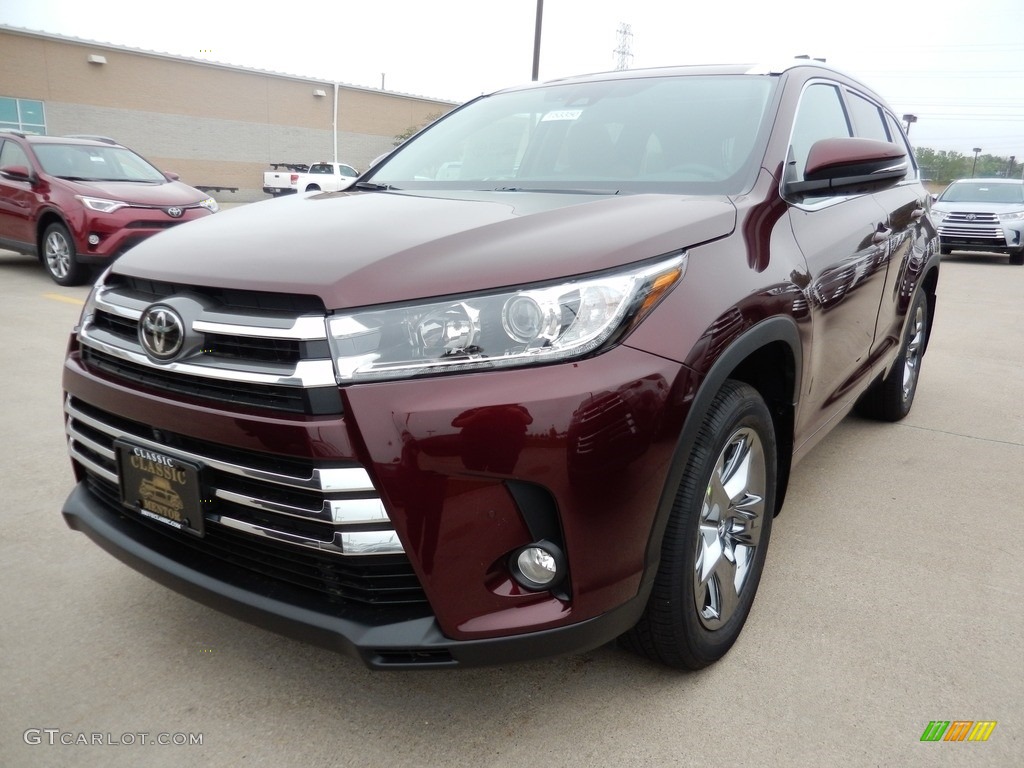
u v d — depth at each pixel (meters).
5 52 24.47
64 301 7.54
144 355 1.92
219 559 1.95
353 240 1.92
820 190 2.59
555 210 2.09
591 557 1.73
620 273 1.76
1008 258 15.31
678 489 1.89
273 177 29.00
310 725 1.99
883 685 2.14
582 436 1.66
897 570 2.77
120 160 9.37
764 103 2.74
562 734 1.96
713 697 2.09
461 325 1.67
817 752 1.90
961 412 4.70
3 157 9.20
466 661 1.72
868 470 3.72
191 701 2.07
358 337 1.67
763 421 2.21
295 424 1.67
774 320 2.10
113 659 2.24
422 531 1.65
